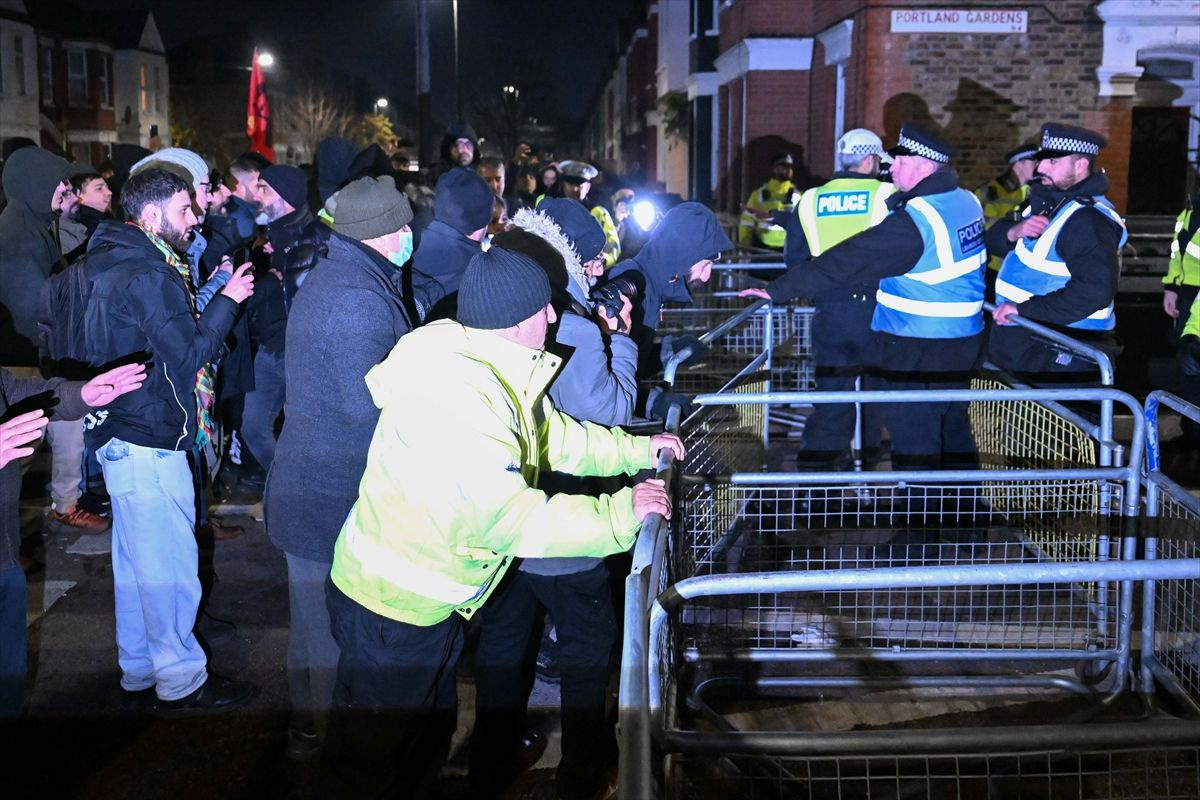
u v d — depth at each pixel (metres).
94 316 3.88
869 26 13.35
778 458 7.43
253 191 6.89
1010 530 5.17
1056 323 5.57
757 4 17.08
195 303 4.57
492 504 2.72
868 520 5.58
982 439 5.90
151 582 3.99
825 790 3.52
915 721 4.02
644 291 4.39
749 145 17.41
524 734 3.89
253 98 17.78
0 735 3.91
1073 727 2.77
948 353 5.44
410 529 2.81
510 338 2.85
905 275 5.39
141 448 3.89
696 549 4.39
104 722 4.06
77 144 48.66
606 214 8.19
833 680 4.19
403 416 2.79
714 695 4.18
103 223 3.98
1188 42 13.29
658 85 35.03
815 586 2.60
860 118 13.66
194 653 4.13
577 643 3.48
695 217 4.43
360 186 3.46
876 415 6.16
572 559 3.39
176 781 3.71
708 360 8.41
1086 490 4.52
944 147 5.32
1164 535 4.17
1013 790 3.56
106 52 49.97
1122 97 13.47
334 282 3.42
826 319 6.17
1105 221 5.50
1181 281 7.19
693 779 3.20
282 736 3.99
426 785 3.36
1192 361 6.72
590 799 3.52
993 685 4.18
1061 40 13.34
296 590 3.59
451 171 4.48
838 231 6.00
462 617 3.14
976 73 13.41
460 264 4.46
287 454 3.52
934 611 4.70
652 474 4.14
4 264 5.91
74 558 5.64
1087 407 5.93
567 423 3.20
